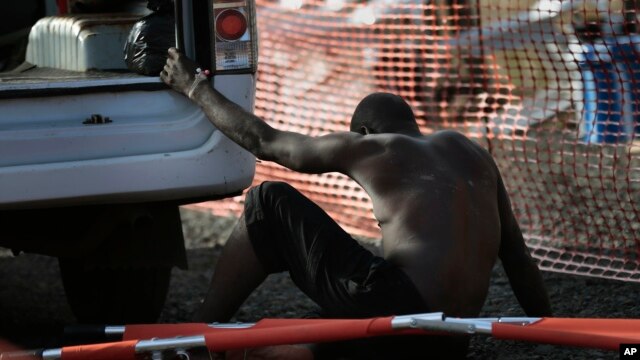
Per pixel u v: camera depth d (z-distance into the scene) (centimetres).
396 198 936
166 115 1079
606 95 2167
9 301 1469
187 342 855
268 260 990
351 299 926
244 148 1014
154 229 1156
